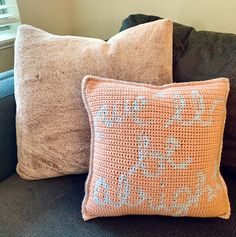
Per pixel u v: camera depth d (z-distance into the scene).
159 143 0.68
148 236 0.71
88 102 0.76
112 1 1.35
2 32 1.40
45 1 1.41
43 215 0.78
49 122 0.85
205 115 0.70
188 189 0.69
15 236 0.73
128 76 0.84
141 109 0.70
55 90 0.85
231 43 0.88
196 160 0.69
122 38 0.87
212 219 0.76
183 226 0.74
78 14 1.51
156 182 0.69
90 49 0.86
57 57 0.86
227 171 0.91
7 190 0.87
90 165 0.77
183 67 0.89
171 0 1.17
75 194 0.85
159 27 0.84
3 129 0.90
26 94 0.86
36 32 0.90
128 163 0.69
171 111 0.69
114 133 0.71
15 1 1.29
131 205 0.71
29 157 0.87
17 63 0.89
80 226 0.75
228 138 0.86
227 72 0.83
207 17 1.13
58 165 0.87
